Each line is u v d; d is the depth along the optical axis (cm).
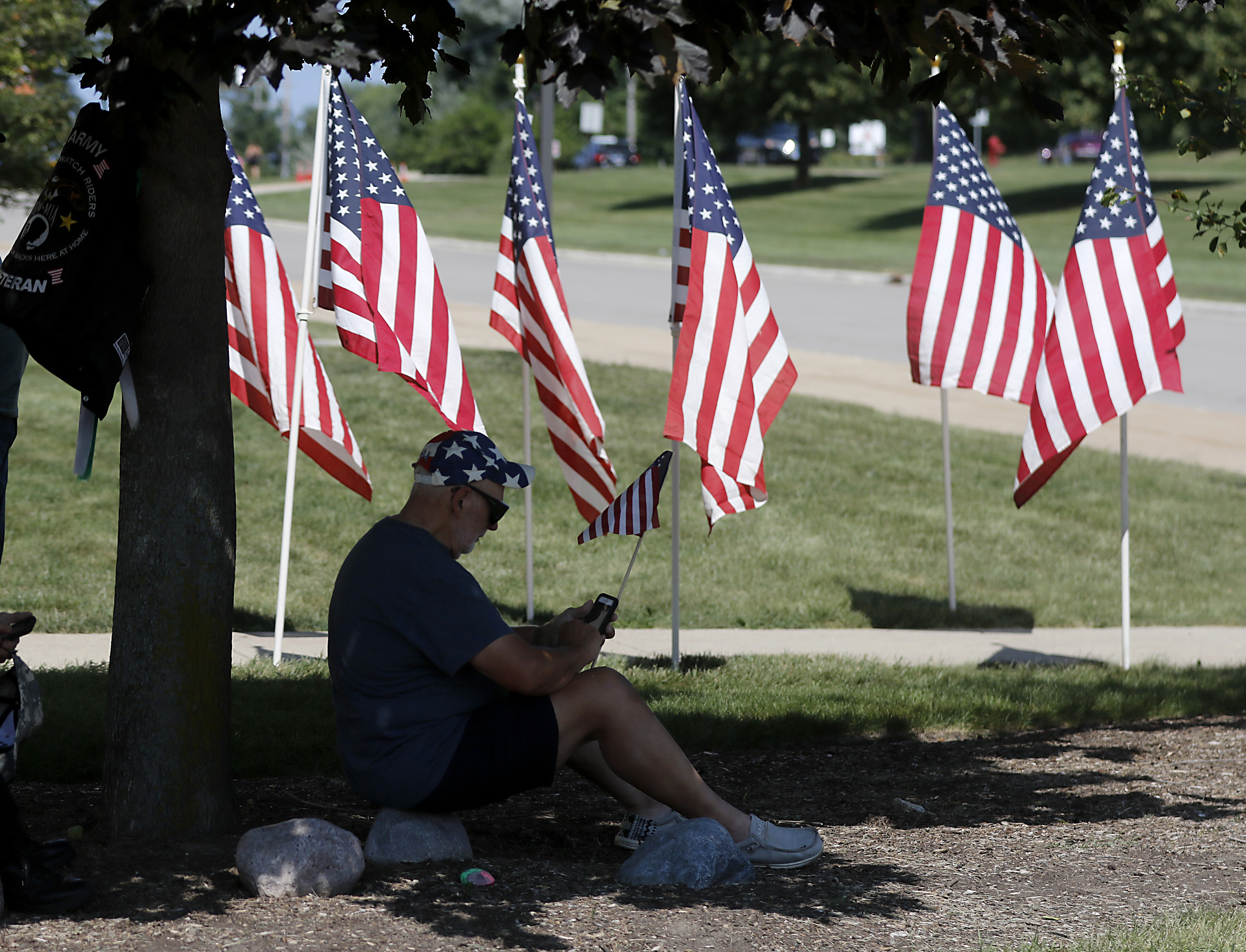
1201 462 3259
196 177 868
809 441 3159
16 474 2402
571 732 884
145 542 886
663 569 2253
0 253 5272
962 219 1845
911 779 1227
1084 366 1719
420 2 876
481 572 2147
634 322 5188
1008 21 832
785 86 11500
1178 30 8569
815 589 2206
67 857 808
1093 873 944
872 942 786
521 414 3172
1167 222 8438
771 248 8450
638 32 718
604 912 813
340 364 3534
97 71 768
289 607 1920
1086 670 1744
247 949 732
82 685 1384
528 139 1752
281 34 680
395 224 1548
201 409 885
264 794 1088
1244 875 944
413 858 884
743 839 916
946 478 2125
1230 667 1816
